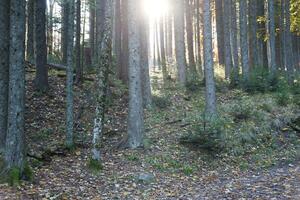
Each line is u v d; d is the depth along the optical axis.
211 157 13.96
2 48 11.59
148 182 11.35
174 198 10.18
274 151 15.35
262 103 19.45
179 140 14.73
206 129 14.36
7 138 10.41
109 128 16.48
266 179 11.96
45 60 19.77
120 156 13.44
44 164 12.27
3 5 11.59
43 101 18.58
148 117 17.67
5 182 10.03
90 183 10.95
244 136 15.74
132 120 14.43
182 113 18.38
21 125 10.48
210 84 17.11
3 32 11.60
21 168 10.41
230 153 14.58
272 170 13.16
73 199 9.66
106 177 11.50
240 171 13.12
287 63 25.66
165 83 25.12
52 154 13.26
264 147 15.58
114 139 15.41
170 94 21.88
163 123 16.97
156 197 10.23
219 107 18.73
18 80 10.34
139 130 14.43
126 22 22.45
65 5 25.42
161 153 13.79
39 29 19.66
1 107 11.57
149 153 13.78
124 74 22.83
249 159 14.38
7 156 10.36
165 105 19.52
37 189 10.05
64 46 27.94
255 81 22.77
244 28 24.39
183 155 13.88
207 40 17.25
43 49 19.70
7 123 10.80
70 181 10.96
